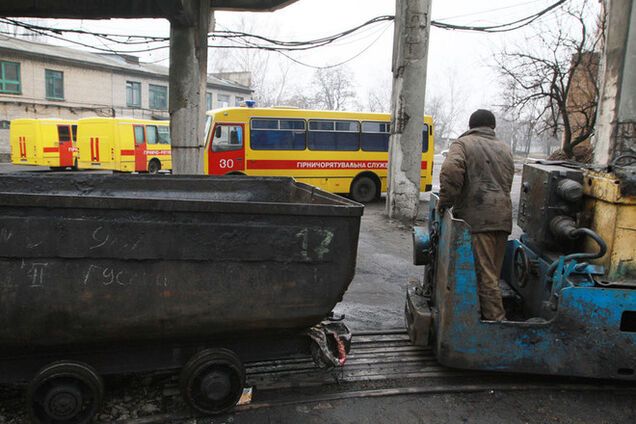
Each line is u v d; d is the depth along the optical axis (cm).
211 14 1098
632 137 995
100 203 275
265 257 301
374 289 625
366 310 539
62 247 274
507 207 373
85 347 293
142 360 308
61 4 931
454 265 344
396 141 1118
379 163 1526
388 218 1156
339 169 1495
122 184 400
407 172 1118
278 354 332
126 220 281
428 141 1552
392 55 1141
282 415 320
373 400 342
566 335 341
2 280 268
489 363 348
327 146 1477
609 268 349
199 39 959
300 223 304
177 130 960
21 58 2978
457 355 350
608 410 338
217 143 1380
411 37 1077
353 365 389
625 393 358
